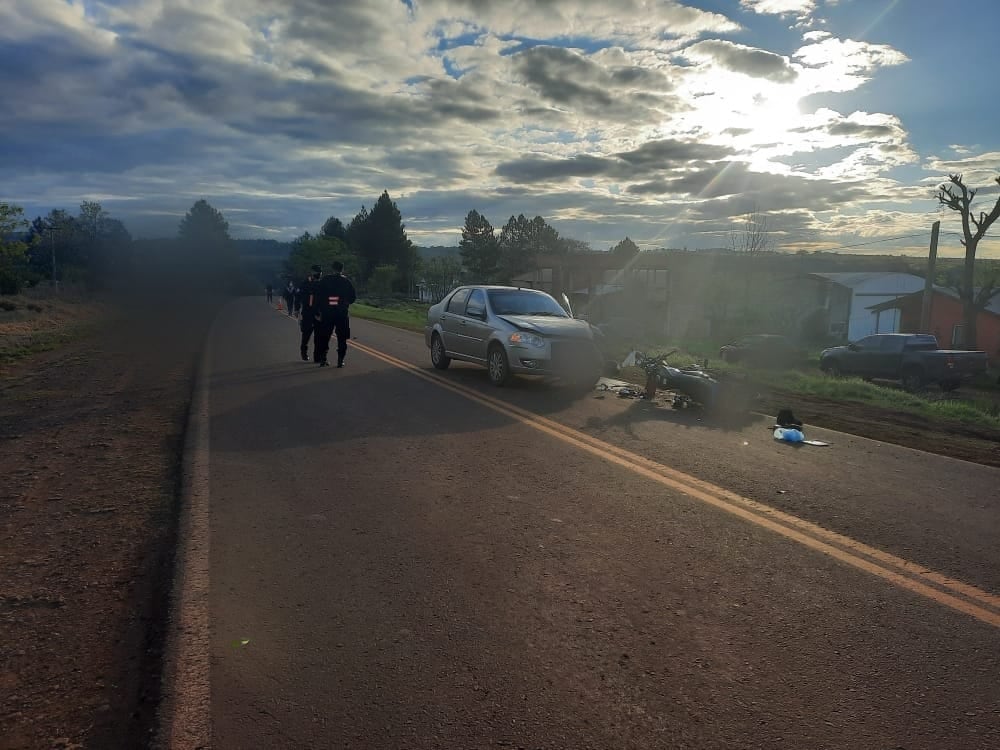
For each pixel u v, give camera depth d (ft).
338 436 25.41
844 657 10.56
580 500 18.12
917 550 14.87
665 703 9.38
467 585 13.05
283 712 9.18
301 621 11.64
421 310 222.28
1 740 8.58
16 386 39.17
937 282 150.00
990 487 19.83
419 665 10.32
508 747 8.50
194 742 8.57
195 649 10.71
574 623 11.61
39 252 217.97
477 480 19.88
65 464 21.66
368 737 8.68
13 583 13.12
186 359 52.16
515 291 41.52
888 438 26.89
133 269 254.47
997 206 105.09
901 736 8.70
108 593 12.71
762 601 12.44
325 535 15.56
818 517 16.94
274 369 44.93
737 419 29.89
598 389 38.04
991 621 11.75
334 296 45.16
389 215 359.87
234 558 14.24
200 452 22.84
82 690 9.69
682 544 15.15
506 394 35.29
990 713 9.18
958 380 70.13
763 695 9.57
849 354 77.25
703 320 155.74
